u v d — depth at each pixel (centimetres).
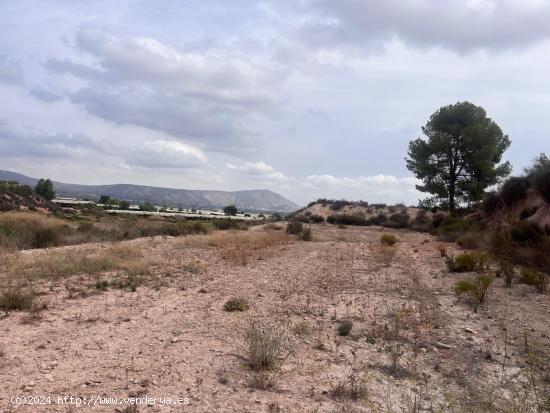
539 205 2470
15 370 562
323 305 1004
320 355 666
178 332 757
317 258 1902
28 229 2330
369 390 548
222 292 1130
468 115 4116
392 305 1012
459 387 582
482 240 2208
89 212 6762
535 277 1261
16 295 910
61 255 1636
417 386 579
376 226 5203
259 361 601
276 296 1096
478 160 3916
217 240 2411
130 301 991
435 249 2278
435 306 1014
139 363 604
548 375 623
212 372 580
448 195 4128
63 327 770
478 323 891
